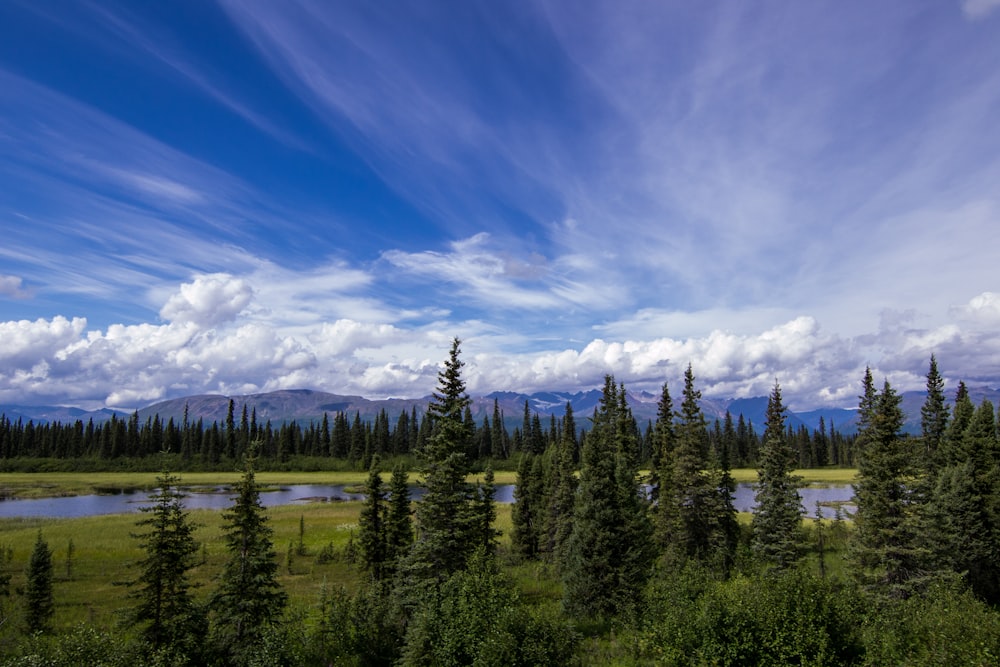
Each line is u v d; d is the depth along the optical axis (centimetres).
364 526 4150
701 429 4500
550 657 2202
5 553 5281
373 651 2731
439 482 3500
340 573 4847
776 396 4509
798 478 4284
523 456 5700
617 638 2641
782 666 1884
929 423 6250
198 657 2523
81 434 18300
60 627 3344
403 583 3319
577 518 3428
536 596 3847
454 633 2283
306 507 8738
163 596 2580
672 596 2395
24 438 18112
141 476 15250
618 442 5103
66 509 9012
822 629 1884
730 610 2067
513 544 5494
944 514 3647
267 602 2756
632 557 3170
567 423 6744
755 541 4325
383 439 18400
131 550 5488
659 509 4759
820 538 4297
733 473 13512
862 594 2412
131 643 2169
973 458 4391
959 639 1747
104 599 3981
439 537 3341
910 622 1988
